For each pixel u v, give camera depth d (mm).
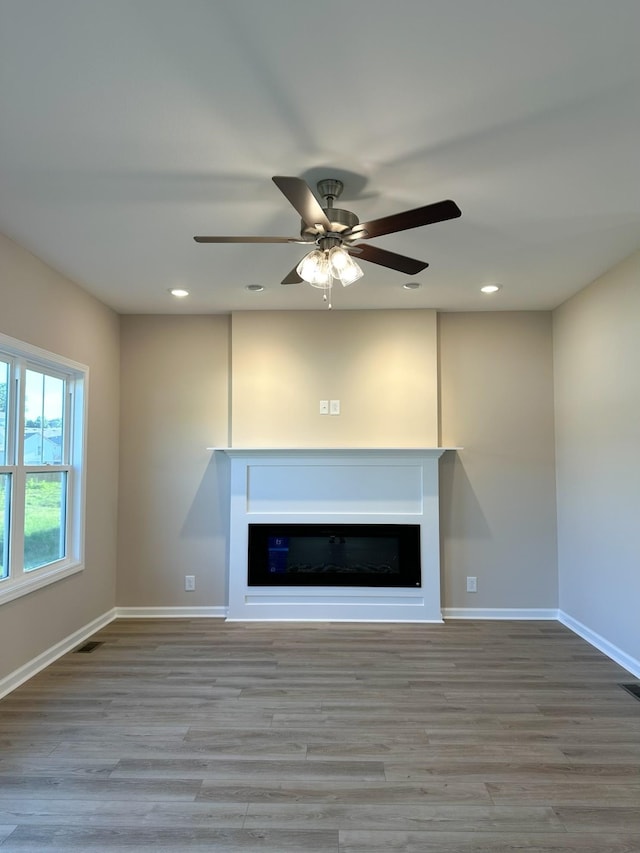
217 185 2576
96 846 1911
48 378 3820
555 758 2469
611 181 2553
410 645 3977
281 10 1579
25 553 3508
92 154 2316
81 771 2355
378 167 2416
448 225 3020
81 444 4090
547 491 4719
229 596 4621
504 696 3115
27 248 3328
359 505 4637
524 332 4766
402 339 4738
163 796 2188
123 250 3367
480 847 1912
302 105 1996
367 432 4703
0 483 3275
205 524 4762
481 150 2287
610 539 3771
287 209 2828
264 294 4289
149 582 4734
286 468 4668
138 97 1949
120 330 4816
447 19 1617
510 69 1822
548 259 3553
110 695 3115
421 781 2293
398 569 4641
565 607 4527
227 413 4828
